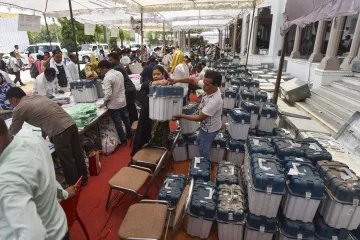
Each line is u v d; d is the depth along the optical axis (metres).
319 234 2.22
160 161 3.05
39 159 1.30
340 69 7.62
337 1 2.63
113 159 4.46
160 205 2.37
